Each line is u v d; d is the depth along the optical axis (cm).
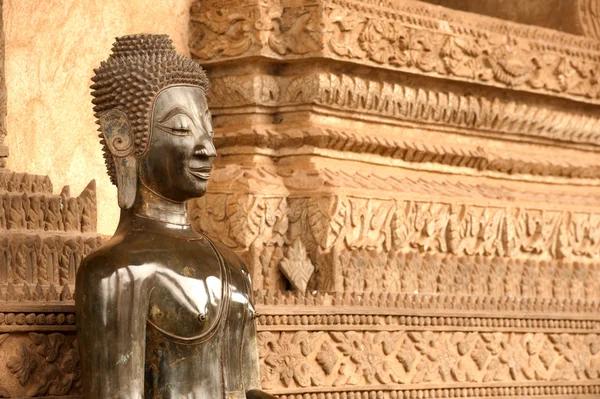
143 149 1070
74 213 1209
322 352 1335
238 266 1119
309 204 1468
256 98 1510
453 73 1608
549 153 1786
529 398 1551
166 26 1530
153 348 1045
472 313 1484
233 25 1511
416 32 1566
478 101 1666
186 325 1048
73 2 1441
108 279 1020
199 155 1080
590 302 1648
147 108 1069
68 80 1434
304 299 1335
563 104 1772
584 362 1612
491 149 1709
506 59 1661
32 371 1063
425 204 1566
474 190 1655
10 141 1366
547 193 1755
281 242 1479
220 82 1535
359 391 1369
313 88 1494
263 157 1516
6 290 1069
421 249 1568
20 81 1380
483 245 1636
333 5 1490
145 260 1040
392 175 1584
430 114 1617
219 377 1074
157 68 1076
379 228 1513
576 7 1798
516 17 1842
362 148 1541
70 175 1431
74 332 1085
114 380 1015
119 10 1489
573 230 1736
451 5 1895
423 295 1474
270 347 1297
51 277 1143
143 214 1080
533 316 1553
